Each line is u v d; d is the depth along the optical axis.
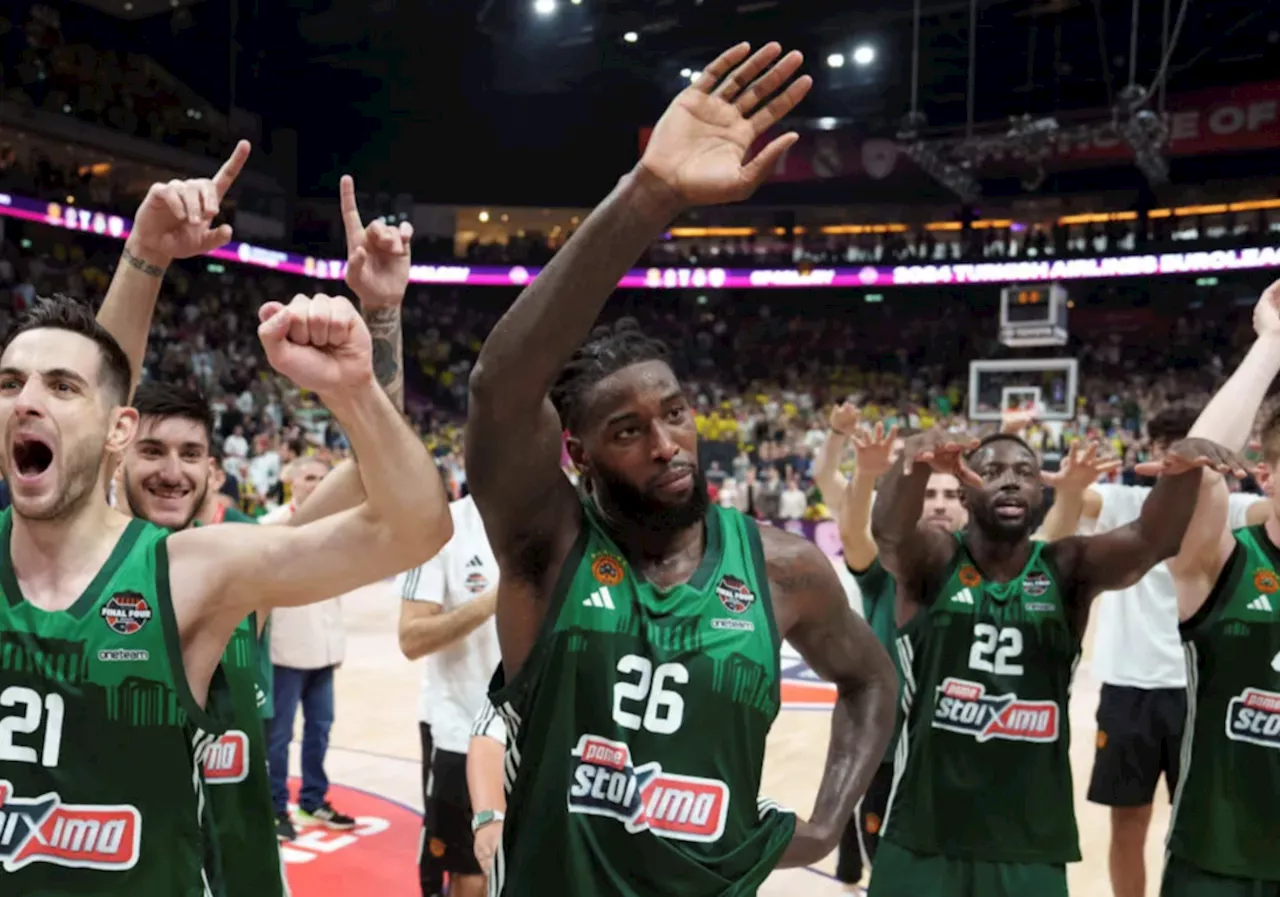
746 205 26.36
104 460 1.67
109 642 1.58
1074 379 11.61
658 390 1.62
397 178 25.80
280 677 4.73
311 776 4.91
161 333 21.12
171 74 21.05
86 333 1.64
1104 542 2.82
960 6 16.22
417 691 7.75
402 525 1.55
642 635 1.65
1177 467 2.44
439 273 25.59
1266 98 20.67
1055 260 21.88
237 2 18.36
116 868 1.55
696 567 1.74
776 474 16.14
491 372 1.47
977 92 21.03
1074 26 18.09
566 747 1.63
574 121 24.30
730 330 28.03
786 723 6.88
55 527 1.60
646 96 23.20
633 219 1.43
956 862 2.88
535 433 1.53
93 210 19.77
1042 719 2.86
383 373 1.81
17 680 1.55
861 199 25.67
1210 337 23.95
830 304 28.09
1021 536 2.90
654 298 29.00
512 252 25.53
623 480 1.64
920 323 26.98
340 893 4.04
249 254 22.45
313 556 1.59
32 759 1.54
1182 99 21.41
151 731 1.58
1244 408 2.72
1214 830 2.70
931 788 2.91
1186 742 2.81
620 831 1.61
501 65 20.25
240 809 2.39
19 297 18.97
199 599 1.62
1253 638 2.67
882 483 2.86
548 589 1.69
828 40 18.66
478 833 2.29
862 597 3.84
